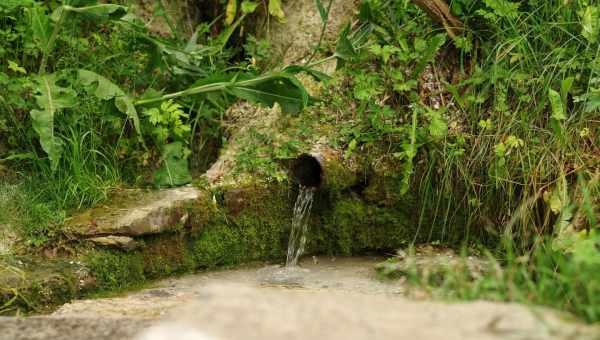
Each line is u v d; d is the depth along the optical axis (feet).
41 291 17.44
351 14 24.30
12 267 17.88
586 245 12.12
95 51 23.71
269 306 9.18
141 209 19.67
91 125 21.58
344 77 22.95
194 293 18.35
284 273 20.51
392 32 22.85
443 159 21.12
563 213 18.78
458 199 21.13
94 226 19.11
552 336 8.77
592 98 19.12
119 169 22.24
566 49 20.83
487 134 20.89
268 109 23.41
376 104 21.70
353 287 18.81
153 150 22.91
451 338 8.50
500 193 20.67
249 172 21.59
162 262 20.06
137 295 18.30
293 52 24.73
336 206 21.57
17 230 19.08
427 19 22.88
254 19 26.05
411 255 14.79
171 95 22.07
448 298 11.82
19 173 20.75
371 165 21.49
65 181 20.38
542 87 20.70
